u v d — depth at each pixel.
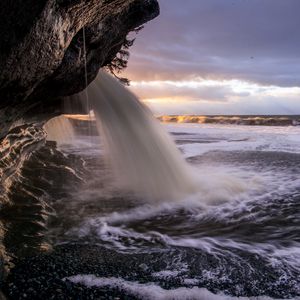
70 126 22.97
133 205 7.53
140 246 5.19
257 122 57.09
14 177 6.99
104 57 7.93
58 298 3.69
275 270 4.36
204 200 7.90
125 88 10.59
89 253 4.87
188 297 3.72
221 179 9.88
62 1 4.34
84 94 9.44
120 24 7.27
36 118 9.20
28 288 3.86
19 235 5.17
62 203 7.41
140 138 10.06
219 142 22.33
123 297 3.72
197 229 6.00
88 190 8.63
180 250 5.02
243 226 6.13
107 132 10.29
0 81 4.29
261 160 13.82
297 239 5.47
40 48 4.50
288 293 3.84
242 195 8.30
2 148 6.66
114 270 4.32
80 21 5.37
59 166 8.93
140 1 7.12
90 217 6.62
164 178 9.43
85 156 14.63
